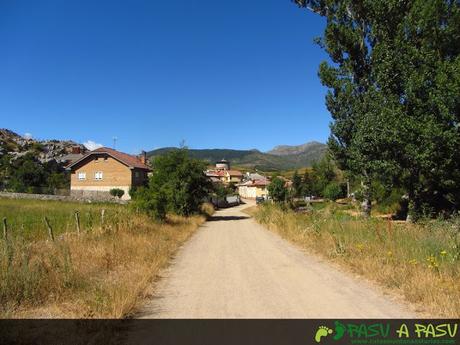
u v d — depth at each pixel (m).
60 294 7.38
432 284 7.42
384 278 8.62
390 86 23.78
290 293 8.09
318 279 9.38
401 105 22.45
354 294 7.83
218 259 13.03
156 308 7.17
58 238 12.30
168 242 16.52
